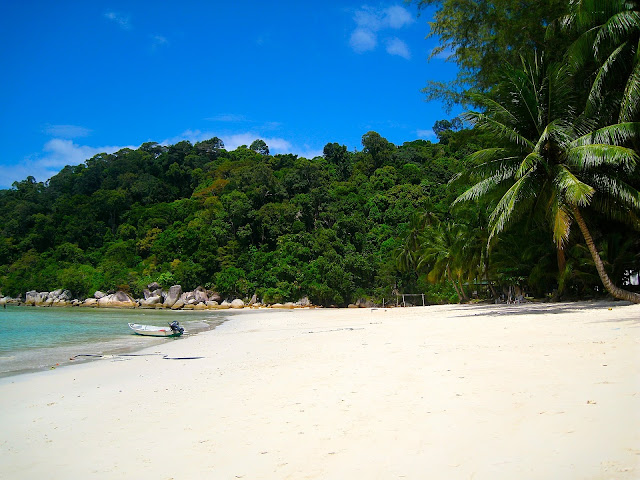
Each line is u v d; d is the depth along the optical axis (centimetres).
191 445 584
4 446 657
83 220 9856
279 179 10694
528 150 2241
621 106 2000
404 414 611
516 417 538
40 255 9256
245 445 561
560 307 2517
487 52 2905
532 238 3152
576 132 2198
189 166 13075
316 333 2248
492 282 4569
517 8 2662
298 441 554
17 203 10669
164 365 1436
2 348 2084
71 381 1224
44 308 7194
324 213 8719
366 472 439
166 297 7738
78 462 565
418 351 1171
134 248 9488
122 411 827
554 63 2383
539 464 407
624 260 2567
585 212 2514
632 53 2047
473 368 856
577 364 786
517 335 1312
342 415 643
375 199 9044
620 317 1575
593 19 2092
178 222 9550
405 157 11144
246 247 8575
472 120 2361
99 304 7838
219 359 1489
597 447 425
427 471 424
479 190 2266
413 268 6662
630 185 2156
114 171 12094
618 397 563
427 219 6244
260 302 7675
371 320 3064
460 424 540
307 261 7906
